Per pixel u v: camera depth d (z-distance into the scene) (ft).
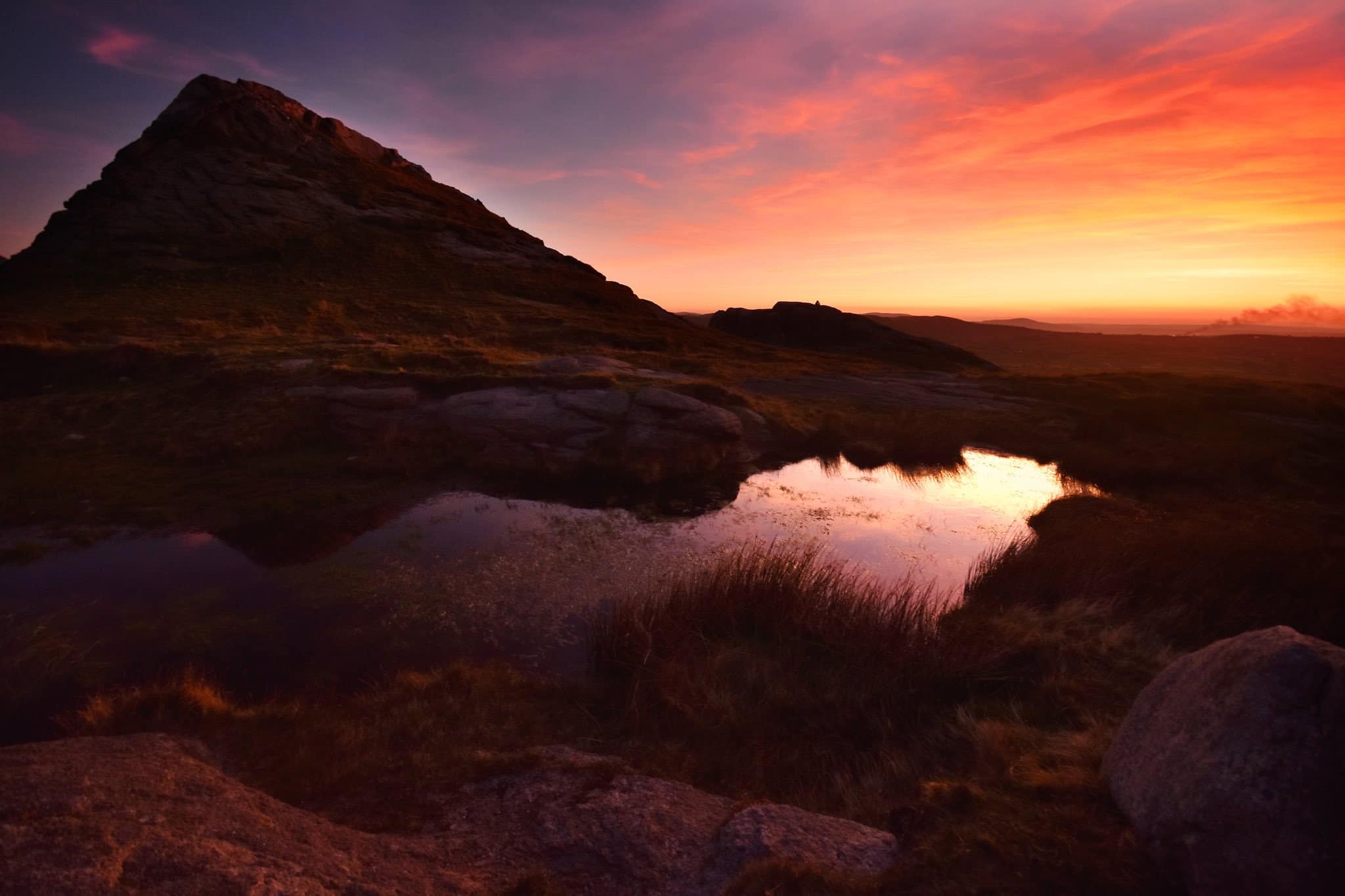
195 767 16.25
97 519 40.40
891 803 16.11
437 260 170.81
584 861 13.61
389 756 18.31
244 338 90.63
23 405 62.49
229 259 150.00
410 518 43.55
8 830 11.55
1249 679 11.79
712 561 37.50
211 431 57.31
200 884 10.81
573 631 28.66
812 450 69.00
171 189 172.96
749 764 18.83
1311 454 66.03
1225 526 39.01
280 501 44.88
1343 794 10.11
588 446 56.90
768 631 26.76
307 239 164.66
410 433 58.59
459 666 24.31
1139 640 24.47
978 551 40.75
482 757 18.02
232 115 206.39
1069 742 16.85
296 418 60.18
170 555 35.99
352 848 13.23
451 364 74.23
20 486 44.62
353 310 125.29
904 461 66.18
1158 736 13.30
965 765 17.54
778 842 13.61
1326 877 9.68
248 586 32.30
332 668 25.25
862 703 21.68
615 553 38.32
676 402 59.72
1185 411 79.61
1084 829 12.82
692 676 23.17
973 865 12.05
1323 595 27.86
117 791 13.84
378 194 199.82
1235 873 10.34
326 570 34.32
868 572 36.88
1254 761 10.85
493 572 34.76
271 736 19.39
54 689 23.11
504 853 13.80
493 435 57.82
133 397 64.64
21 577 32.48
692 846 14.06
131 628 27.61
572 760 17.93
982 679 22.48
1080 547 34.04
